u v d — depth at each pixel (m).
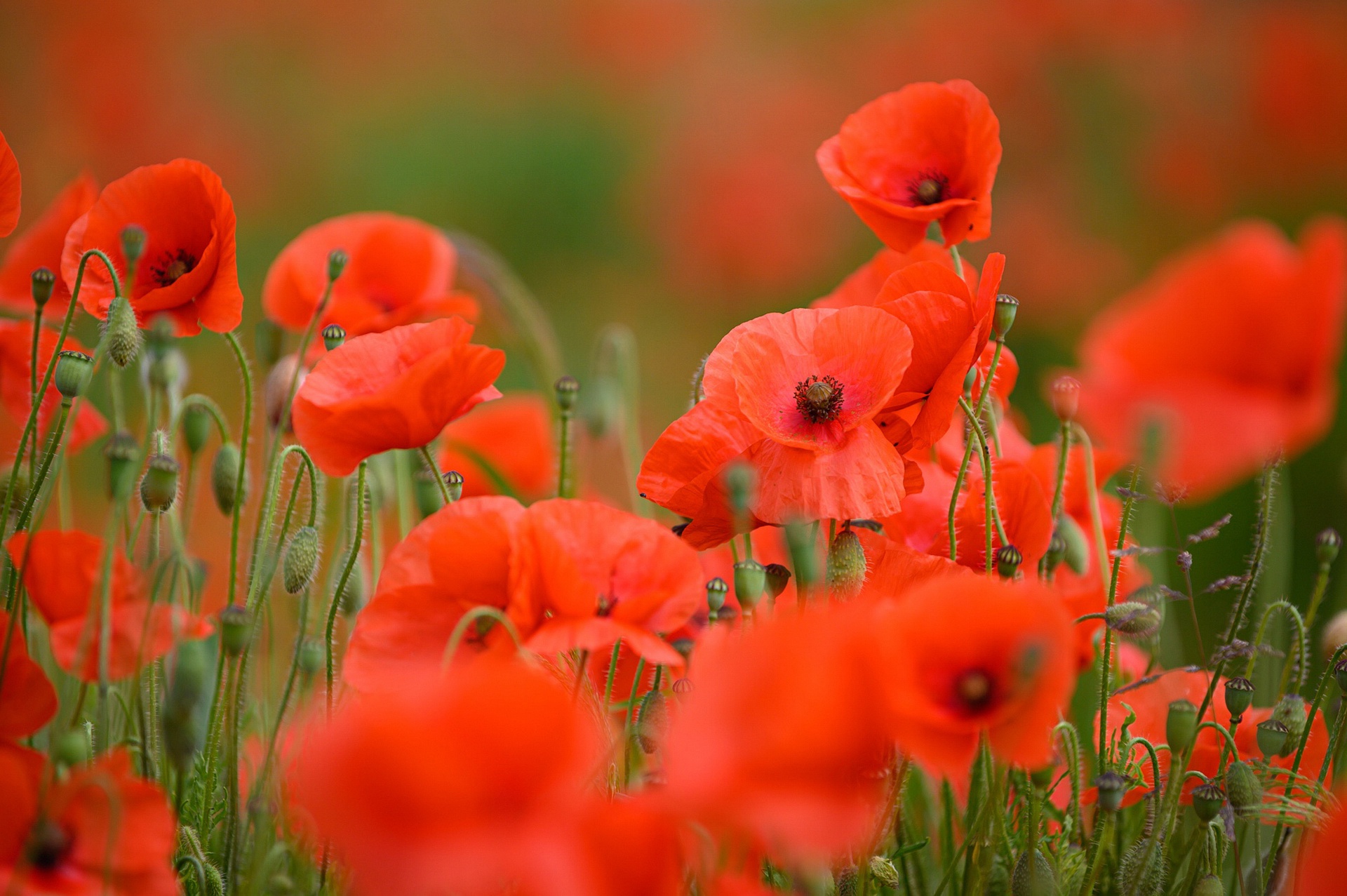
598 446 2.90
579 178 8.64
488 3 9.07
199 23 8.41
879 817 2.41
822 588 2.43
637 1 9.32
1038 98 8.45
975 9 8.82
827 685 2.32
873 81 8.83
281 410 2.56
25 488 2.51
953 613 2.35
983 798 2.48
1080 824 2.50
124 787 2.39
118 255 2.51
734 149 8.70
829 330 2.47
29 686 2.42
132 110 7.96
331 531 2.66
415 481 2.52
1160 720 2.54
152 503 2.43
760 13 9.37
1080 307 7.86
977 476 2.54
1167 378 2.37
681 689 2.41
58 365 2.46
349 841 2.30
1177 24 8.45
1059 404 2.51
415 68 8.89
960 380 2.46
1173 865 2.51
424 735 2.30
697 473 2.46
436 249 2.70
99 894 2.38
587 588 2.39
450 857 2.30
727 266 8.39
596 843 2.32
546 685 2.31
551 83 8.99
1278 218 8.06
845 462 2.45
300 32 8.67
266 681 2.57
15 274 2.60
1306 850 2.44
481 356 2.44
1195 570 5.25
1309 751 2.52
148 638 2.42
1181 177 8.14
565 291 8.36
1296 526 5.36
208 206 2.51
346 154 8.56
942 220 2.54
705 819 2.32
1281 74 8.13
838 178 2.54
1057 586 2.56
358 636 2.41
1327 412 2.35
